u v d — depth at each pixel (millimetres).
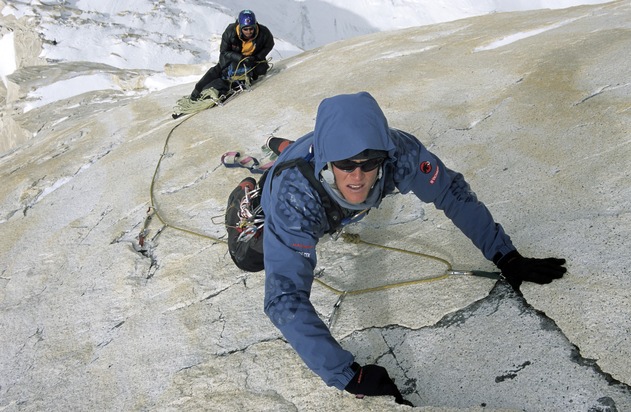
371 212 3883
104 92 12086
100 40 38469
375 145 2113
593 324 2516
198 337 3297
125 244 4398
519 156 3930
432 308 2932
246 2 95875
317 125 2209
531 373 2449
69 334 3684
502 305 2797
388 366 2744
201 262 3936
